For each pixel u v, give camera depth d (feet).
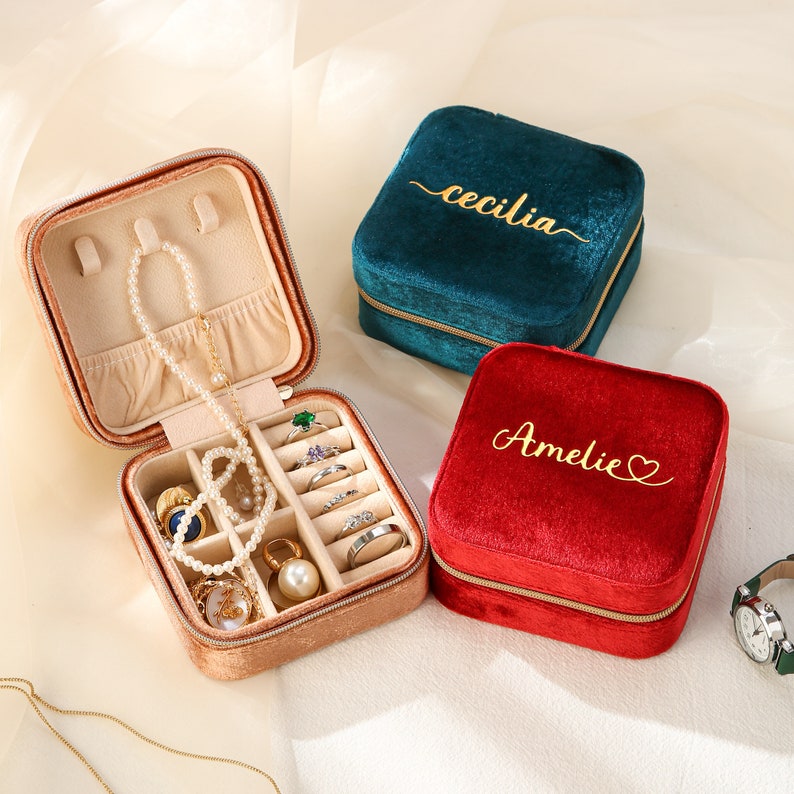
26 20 2.48
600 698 2.17
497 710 2.17
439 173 2.44
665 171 2.71
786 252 2.62
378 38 2.67
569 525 2.10
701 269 2.57
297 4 2.51
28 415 2.33
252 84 2.48
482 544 2.09
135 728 2.15
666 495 2.11
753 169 2.69
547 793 2.10
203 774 2.11
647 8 2.75
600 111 2.74
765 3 2.73
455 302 2.32
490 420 2.19
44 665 2.19
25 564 2.27
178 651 2.21
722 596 2.25
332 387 2.49
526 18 2.79
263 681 2.19
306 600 2.19
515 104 2.75
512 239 2.36
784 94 2.68
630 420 2.17
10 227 2.31
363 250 2.36
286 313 2.32
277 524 2.24
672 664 2.19
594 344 2.44
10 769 2.11
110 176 2.39
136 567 2.29
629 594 2.07
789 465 2.38
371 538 2.16
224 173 2.21
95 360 2.26
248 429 2.31
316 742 2.15
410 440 2.43
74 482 2.35
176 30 2.45
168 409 2.31
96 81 2.42
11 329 2.30
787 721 2.14
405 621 2.24
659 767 2.12
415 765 2.13
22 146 2.34
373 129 2.65
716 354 2.49
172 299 2.29
